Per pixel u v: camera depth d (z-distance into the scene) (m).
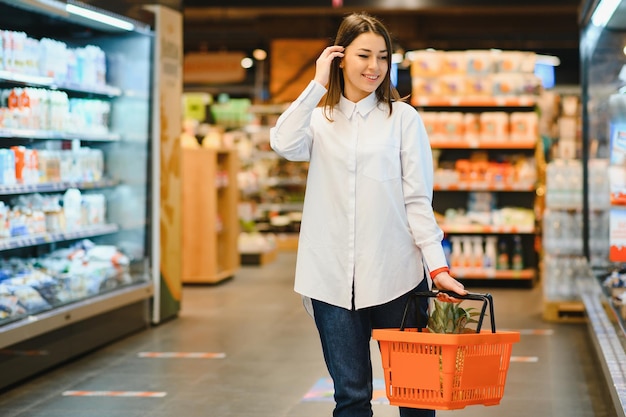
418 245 3.55
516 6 12.62
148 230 8.78
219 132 18.06
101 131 8.03
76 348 7.14
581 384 6.27
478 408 5.61
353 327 3.56
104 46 8.27
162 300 8.95
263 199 18.81
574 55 23.56
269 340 8.10
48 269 7.22
